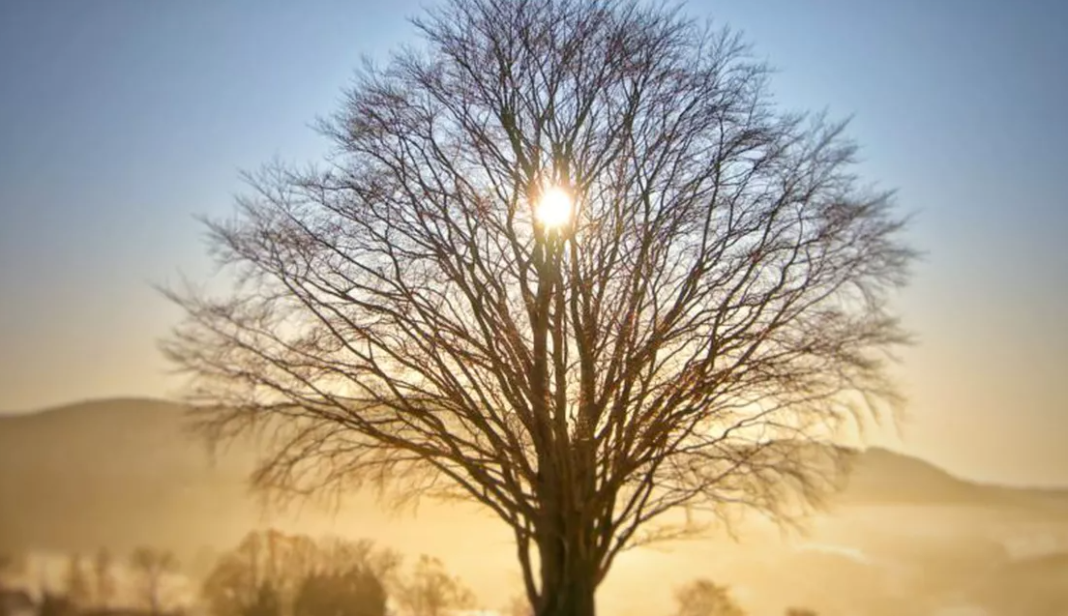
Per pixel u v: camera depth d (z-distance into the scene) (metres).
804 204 16.94
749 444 17.20
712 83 17.64
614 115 17.73
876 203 17.08
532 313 17.23
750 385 16.84
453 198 17.55
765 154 17.20
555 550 17.14
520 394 17.20
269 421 17.27
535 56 17.86
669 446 17.12
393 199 17.47
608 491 17.02
